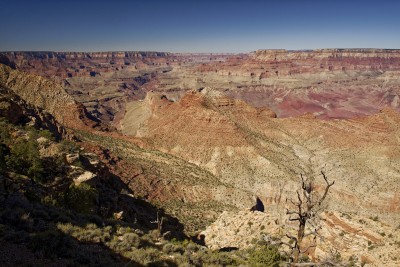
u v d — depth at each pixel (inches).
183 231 2461.9
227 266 1135.6
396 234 1878.7
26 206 974.4
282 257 1365.7
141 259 917.2
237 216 2245.3
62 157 1884.8
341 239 1934.1
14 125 2174.0
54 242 794.2
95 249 884.6
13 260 685.3
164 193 3932.1
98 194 1777.8
